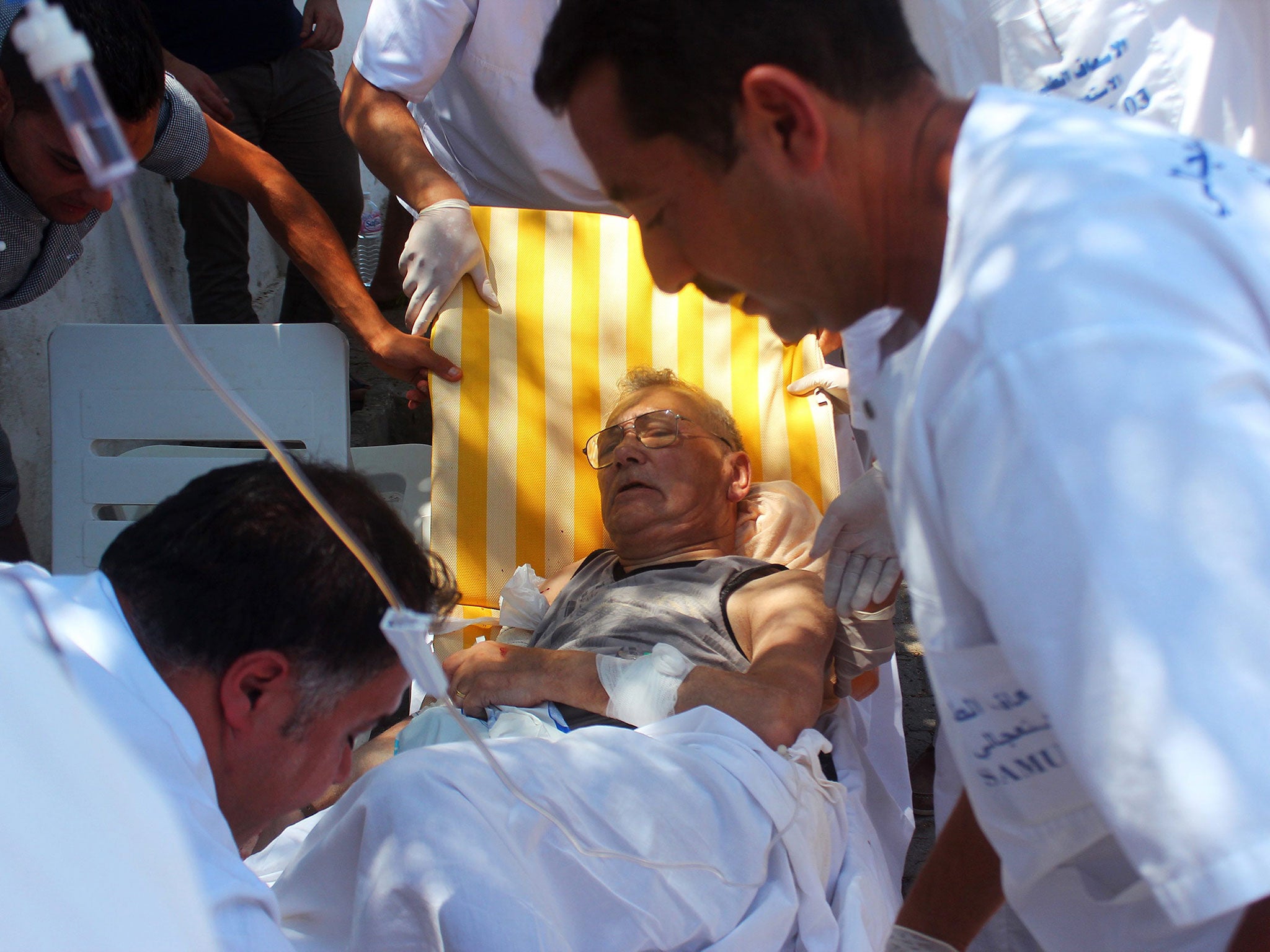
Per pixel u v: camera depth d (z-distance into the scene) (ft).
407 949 4.92
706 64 2.69
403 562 4.25
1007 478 2.38
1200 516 2.21
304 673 3.94
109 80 6.22
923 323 3.05
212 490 4.06
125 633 3.63
